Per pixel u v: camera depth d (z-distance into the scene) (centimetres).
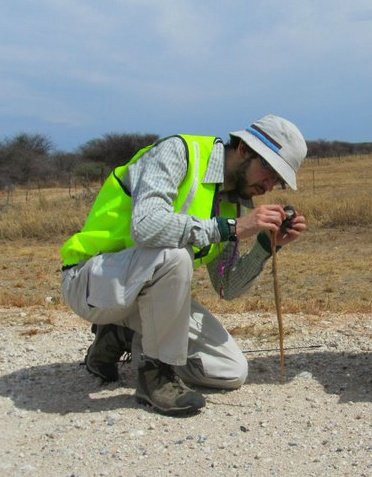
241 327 502
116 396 351
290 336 479
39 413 330
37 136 4616
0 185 3462
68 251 333
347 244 1161
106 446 290
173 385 329
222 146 326
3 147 4138
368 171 3206
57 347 460
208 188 320
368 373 388
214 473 265
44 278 877
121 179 331
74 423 315
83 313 325
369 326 506
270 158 313
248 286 362
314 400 344
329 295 732
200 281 837
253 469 268
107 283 311
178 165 313
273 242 330
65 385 373
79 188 3216
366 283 805
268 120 322
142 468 270
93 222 331
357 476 260
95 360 366
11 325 527
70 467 271
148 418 319
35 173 3938
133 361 380
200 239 302
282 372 361
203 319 361
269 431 305
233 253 359
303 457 278
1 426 314
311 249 1122
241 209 346
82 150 4572
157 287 305
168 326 314
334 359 419
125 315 322
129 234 321
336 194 1881
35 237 1346
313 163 4153
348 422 314
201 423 315
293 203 1472
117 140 4500
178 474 264
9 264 1010
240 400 345
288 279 841
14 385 376
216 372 354
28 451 288
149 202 301
